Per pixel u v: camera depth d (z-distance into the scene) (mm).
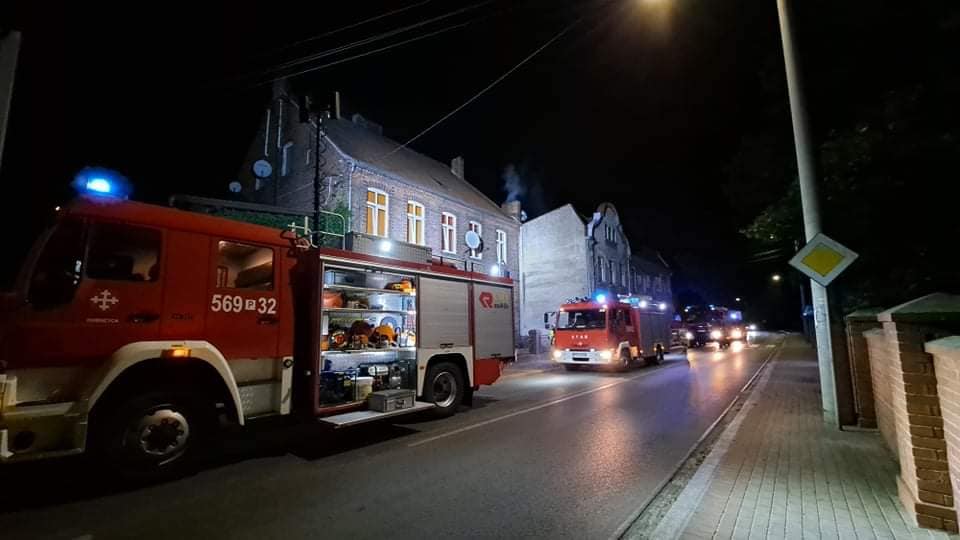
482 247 23328
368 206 17828
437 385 8664
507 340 10484
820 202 7305
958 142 6316
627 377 14656
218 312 5926
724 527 3828
